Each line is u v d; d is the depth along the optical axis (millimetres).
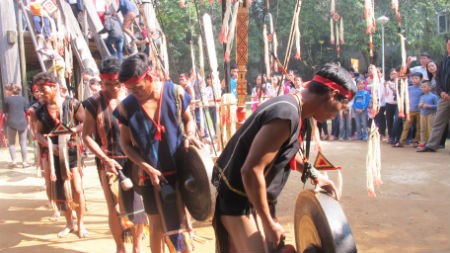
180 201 3355
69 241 4703
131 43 10523
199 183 3092
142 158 3311
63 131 4672
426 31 20234
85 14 10758
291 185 6754
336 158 9117
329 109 2375
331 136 12375
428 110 9695
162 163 3287
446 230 4551
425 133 9773
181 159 3303
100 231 5016
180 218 3334
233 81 9469
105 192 4016
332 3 5508
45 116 4855
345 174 7441
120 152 3859
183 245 3322
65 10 9773
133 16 10156
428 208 5320
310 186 6574
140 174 3369
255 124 2402
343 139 12250
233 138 2598
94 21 10578
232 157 2553
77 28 10195
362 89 11812
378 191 6195
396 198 5805
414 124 10352
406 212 5191
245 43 4590
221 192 2641
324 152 9992
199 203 3129
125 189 3678
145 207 3414
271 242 2531
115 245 4566
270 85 8953
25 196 6703
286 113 2279
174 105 3297
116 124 3840
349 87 2350
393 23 17922
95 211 5793
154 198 3375
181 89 3357
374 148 4102
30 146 11789
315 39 19984
